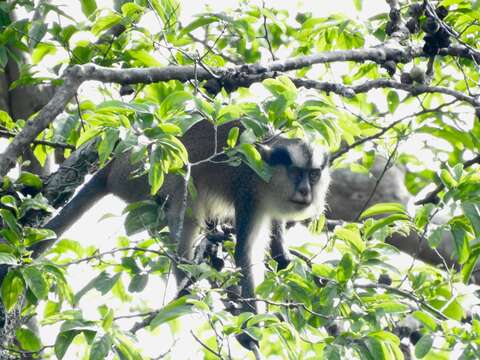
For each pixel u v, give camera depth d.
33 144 10.73
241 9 11.73
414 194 16.11
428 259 14.80
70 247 9.99
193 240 12.42
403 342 11.38
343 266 9.07
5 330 9.38
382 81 11.03
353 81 12.91
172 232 11.91
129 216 10.08
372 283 9.57
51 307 10.34
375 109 14.26
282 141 13.09
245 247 12.73
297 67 10.65
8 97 13.98
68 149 11.45
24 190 10.02
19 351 9.12
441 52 11.27
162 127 8.40
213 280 9.73
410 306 9.60
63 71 10.70
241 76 10.32
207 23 10.77
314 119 8.93
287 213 13.11
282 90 9.09
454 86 13.72
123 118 8.38
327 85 10.75
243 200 13.07
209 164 13.07
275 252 13.34
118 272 9.94
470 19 11.09
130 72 9.64
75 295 9.55
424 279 9.92
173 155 8.55
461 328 8.94
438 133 12.85
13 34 11.05
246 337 10.64
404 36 11.38
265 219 13.23
